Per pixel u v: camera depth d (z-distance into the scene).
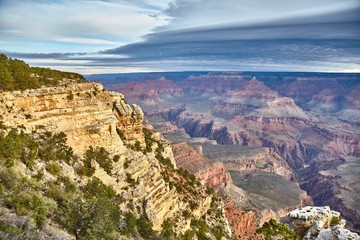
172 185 65.25
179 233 56.31
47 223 28.11
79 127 48.53
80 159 46.84
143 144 62.62
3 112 40.28
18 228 23.22
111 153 51.62
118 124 59.38
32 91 44.56
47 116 45.62
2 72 42.69
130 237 41.00
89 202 31.97
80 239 29.78
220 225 75.06
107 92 56.22
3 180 31.00
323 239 26.80
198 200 71.25
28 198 29.45
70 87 49.12
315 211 32.84
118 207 43.28
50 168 40.00
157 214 52.84
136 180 52.66
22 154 38.25
